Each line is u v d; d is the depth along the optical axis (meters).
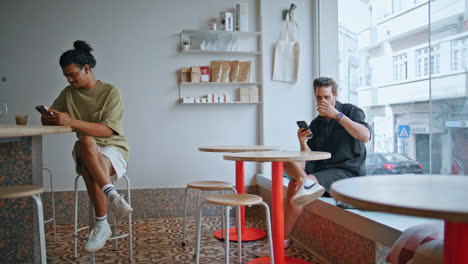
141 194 4.15
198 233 2.26
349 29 3.67
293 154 2.36
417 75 2.69
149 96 4.20
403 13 2.84
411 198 0.97
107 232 2.36
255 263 2.58
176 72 4.25
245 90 4.30
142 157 4.19
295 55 4.38
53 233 3.61
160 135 4.23
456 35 2.33
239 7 4.25
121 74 4.15
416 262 1.42
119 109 2.80
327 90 2.84
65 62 2.69
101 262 2.75
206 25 4.29
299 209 2.77
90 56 2.82
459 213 0.83
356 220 2.32
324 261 2.77
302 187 2.39
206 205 4.26
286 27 4.38
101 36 4.11
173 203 4.21
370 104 3.32
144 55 4.19
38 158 2.38
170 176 4.24
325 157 2.32
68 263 2.74
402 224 2.04
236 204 2.07
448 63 2.39
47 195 3.99
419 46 2.67
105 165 2.45
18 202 2.35
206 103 4.29
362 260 2.31
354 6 3.55
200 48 4.27
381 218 2.19
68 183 4.03
